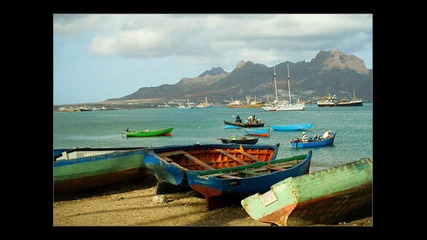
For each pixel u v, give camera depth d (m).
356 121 68.75
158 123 83.00
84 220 11.34
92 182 14.20
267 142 38.47
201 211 11.91
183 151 15.42
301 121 70.81
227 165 15.55
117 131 64.06
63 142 47.34
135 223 10.91
